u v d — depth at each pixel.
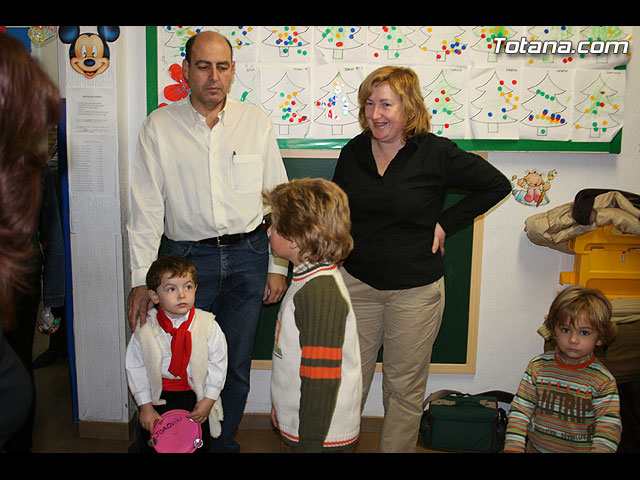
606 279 2.20
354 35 2.24
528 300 2.42
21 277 0.79
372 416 2.47
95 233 2.22
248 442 2.35
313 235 1.24
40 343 3.46
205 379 1.75
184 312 1.68
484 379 2.48
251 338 2.03
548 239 2.16
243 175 1.92
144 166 1.89
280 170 2.04
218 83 1.78
